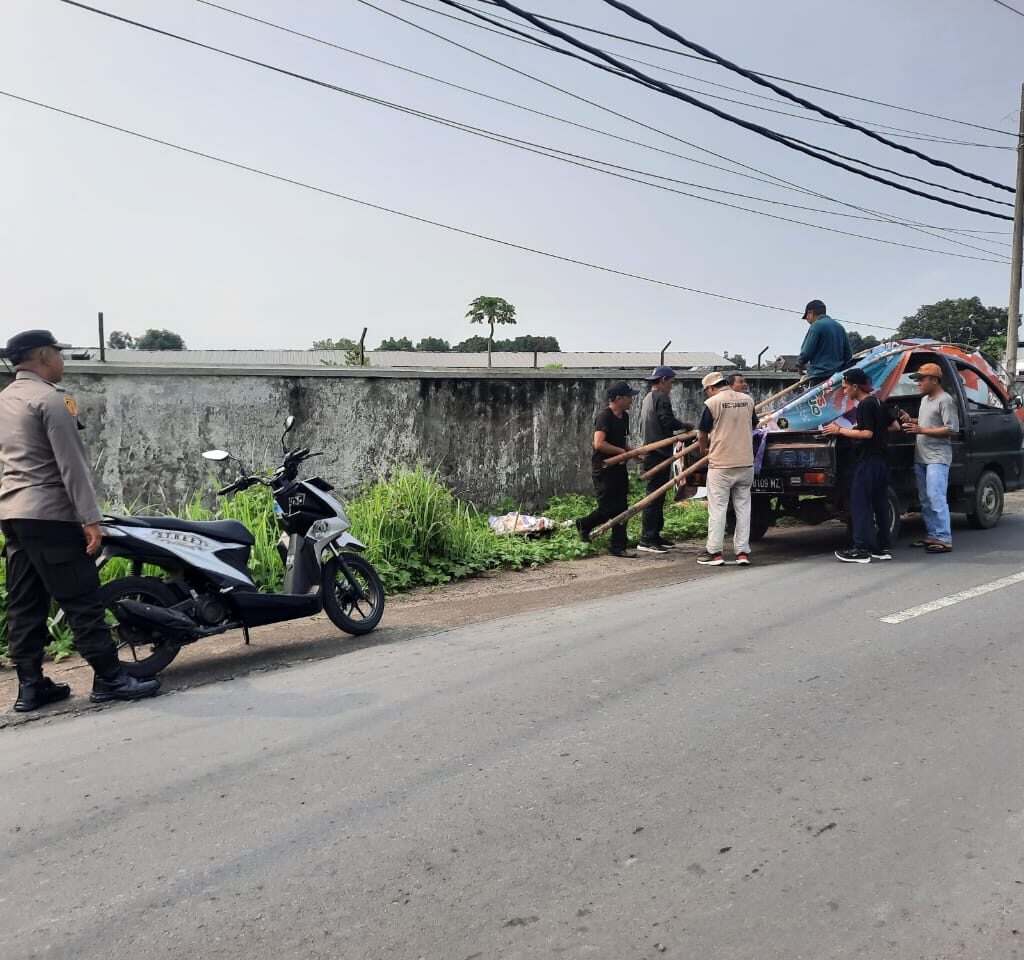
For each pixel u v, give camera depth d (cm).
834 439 804
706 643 520
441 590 742
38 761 376
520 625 586
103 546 472
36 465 433
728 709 409
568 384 1134
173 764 366
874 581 694
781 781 334
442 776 344
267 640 577
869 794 322
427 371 990
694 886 264
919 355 945
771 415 872
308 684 470
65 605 440
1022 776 336
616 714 405
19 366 443
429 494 825
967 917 248
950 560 784
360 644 555
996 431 979
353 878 273
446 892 264
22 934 250
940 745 365
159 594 489
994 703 413
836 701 418
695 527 1005
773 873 271
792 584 691
